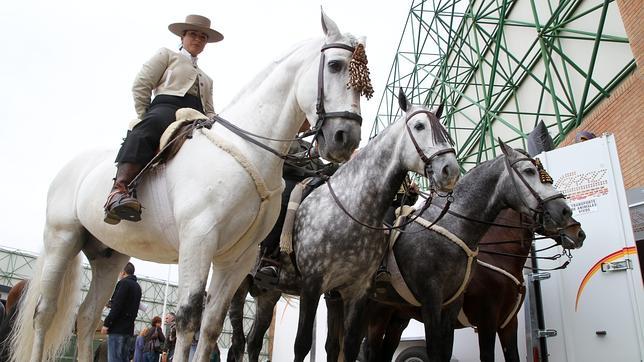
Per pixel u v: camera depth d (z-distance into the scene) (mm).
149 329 11117
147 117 3908
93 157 4535
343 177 5262
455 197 5699
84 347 4551
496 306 5680
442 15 20000
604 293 5512
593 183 5848
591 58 10922
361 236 4863
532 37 13898
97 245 4727
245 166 3549
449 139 4906
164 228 3717
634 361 5184
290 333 9641
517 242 6039
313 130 3586
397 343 6766
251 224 3650
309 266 4926
